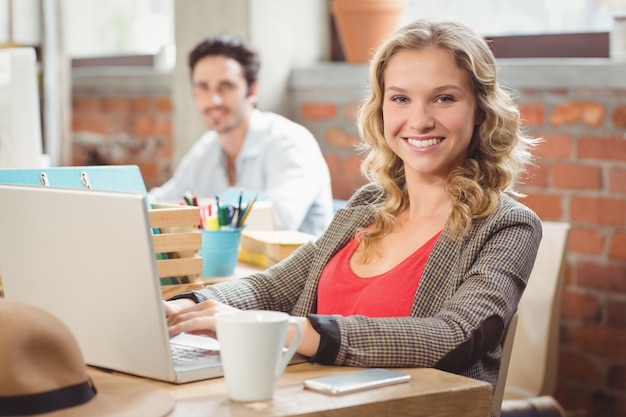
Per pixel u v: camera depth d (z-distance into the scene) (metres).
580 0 4.05
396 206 2.18
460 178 2.04
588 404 3.72
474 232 1.98
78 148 6.00
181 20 4.89
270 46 4.61
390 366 1.71
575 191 3.70
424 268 1.98
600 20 3.99
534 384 2.97
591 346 3.70
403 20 4.62
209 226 2.64
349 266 2.16
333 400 1.49
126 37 5.83
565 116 3.71
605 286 3.64
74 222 1.62
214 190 4.18
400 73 2.08
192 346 1.77
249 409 1.44
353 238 2.21
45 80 5.76
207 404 1.47
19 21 5.68
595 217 3.65
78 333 1.70
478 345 1.79
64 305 1.70
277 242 2.70
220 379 1.62
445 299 1.95
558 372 3.81
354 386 1.54
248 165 4.00
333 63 4.82
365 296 2.04
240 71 4.04
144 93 5.59
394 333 1.72
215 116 4.04
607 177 3.61
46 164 3.68
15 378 1.34
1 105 3.24
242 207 3.04
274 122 4.06
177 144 5.01
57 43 5.82
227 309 1.89
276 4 4.62
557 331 2.99
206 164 4.21
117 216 1.55
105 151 5.85
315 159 3.91
